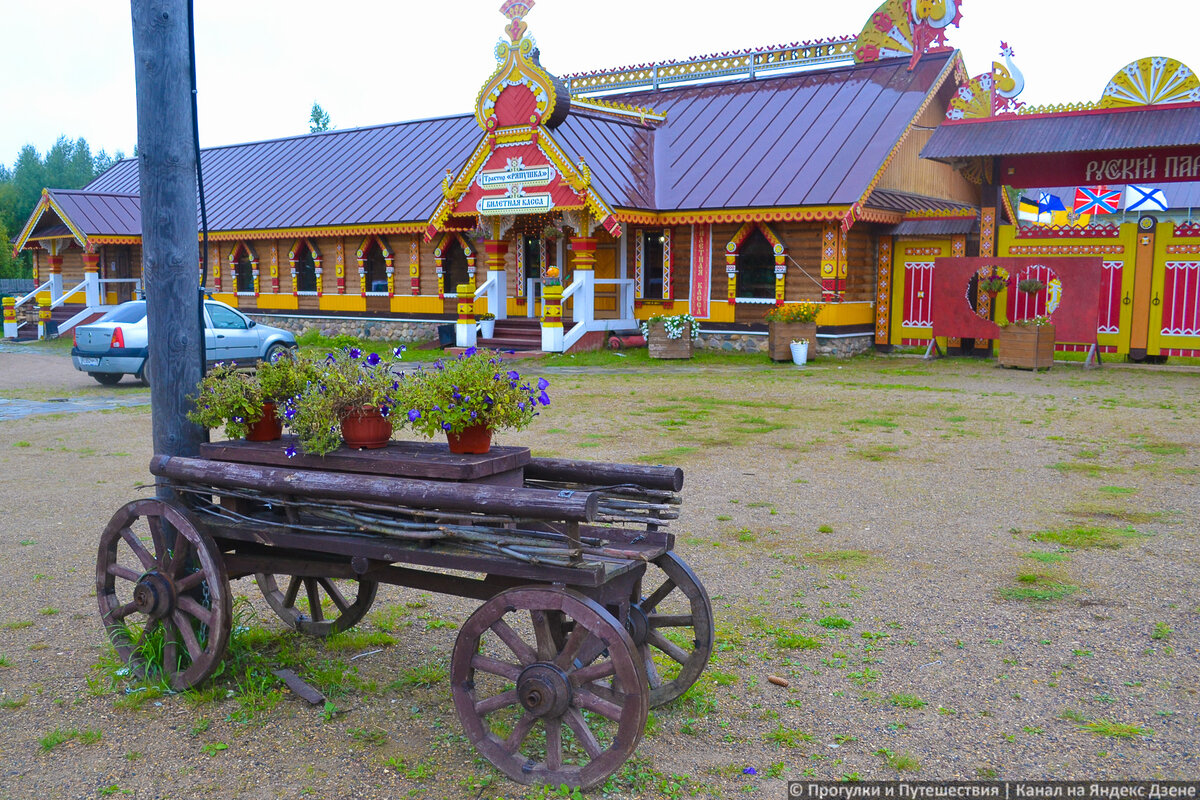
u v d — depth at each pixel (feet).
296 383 15.98
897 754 12.98
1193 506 25.96
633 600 14.53
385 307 91.25
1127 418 41.06
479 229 76.89
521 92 70.59
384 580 14.56
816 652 16.57
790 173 71.56
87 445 37.40
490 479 13.93
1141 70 61.57
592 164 73.00
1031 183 66.28
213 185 110.93
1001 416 41.96
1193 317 62.28
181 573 15.48
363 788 12.30
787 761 12.92
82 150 323.78
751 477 30.22
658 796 12.08
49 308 100.27
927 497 27.45
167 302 16.05
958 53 78.18
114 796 12.08
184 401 16.31
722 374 60.03
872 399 47.80
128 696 15.02
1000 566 21.03
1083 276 61.93
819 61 85.87
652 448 35.04
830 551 22.39
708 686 15.31
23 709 14.64
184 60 15.88
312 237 93.40
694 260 75.46
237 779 12.51
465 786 12.36
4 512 26.61
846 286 70.33
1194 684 14.96
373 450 14.87
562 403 46.91
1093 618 17.81
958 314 66.95
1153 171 62.34
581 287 73.10
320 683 15.51
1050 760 12.76
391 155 99.91
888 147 69.97
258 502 15.81
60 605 19.24
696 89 91.40
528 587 12.36
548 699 11.94
